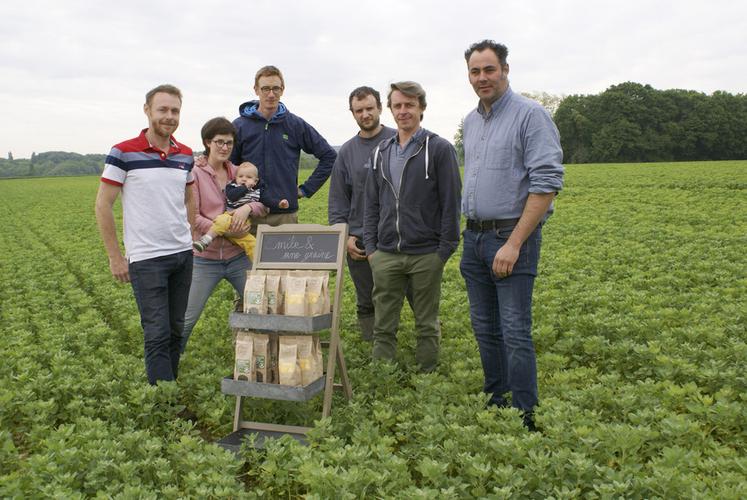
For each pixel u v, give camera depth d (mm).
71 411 5094
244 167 6430
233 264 6426
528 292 4664
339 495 3484
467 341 6926
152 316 5363
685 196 25406
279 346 4727
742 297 8492
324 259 5059
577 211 22406
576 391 4883
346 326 8078
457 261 12977
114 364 6250
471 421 4574
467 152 5004
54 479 3762
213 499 3717
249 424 4875
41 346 7289
